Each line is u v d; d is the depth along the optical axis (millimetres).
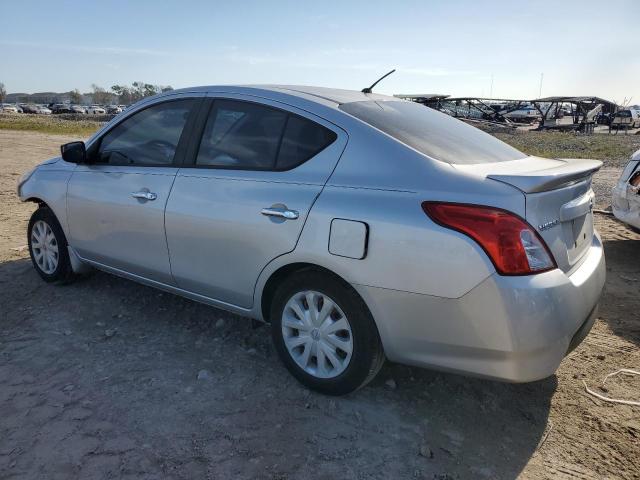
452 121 3576
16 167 11523
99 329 3764
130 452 2508
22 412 2785
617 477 2465
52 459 2449
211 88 3535
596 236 3236
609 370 3387
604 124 43844
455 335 2494
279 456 2518
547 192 2549
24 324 3812
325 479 2389
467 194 2469
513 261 2363
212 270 3311
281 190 2957
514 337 2367
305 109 3072
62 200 4195
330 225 2725
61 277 4445
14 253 5340
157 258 3619
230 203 3135
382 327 2676
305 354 3021
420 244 2484
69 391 2988
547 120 40969
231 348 3535
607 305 4398
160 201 3492
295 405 2920
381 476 2420
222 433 2668
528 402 3027
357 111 3066
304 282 2928
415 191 2580
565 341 2484
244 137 3256
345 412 2869
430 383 3178
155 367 3275
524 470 2490
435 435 2715
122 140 3918
